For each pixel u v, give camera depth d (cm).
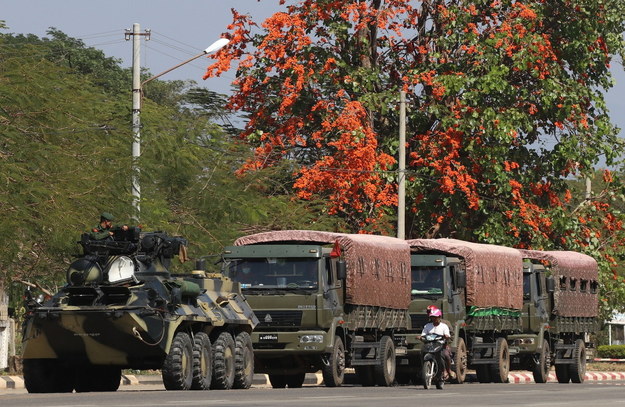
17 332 11069
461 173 10588
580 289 10031
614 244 11450
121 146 8431
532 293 9312
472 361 8456
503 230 10781
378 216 10425
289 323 6819
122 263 5356
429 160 10625
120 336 5259
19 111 7856
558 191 11269
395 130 10894
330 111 10556
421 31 11244
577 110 11031
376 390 6172
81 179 7762
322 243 7138
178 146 9400
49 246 7606
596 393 6075
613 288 11456
